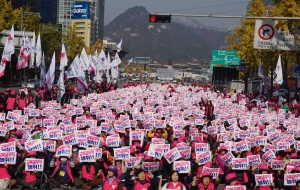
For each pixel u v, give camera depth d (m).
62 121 26.88
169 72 168.62
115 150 17.75
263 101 53.31
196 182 16.05
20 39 55.41
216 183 16.78
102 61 70.31
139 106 39.59
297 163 18.47
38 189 18.19
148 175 16.39
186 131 26.38
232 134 24.88
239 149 20.42
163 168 18.53
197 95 55.56
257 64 72.12
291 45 40.91
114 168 14.85
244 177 18.55
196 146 20.30
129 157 17.75
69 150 18.80
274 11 45.44
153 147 17.92
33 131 24.30
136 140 21.70
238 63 95.00
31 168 17.61
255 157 18.64
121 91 54.50
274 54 60.00
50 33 104.25
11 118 27.61
